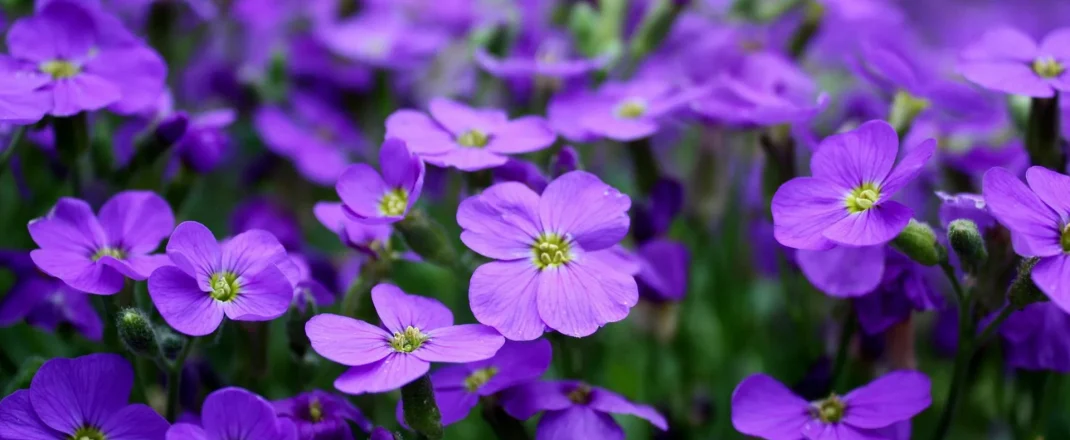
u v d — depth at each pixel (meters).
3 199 0.28
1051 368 0.23
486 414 0.22
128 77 0.24
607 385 0.28
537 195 0.22
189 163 0.26
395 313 0.21
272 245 0.21
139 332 0.21
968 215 0.23
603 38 0.28
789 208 0.21
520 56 0.29
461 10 0.31
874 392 0.22
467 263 0.23
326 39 0.30
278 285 0.21
